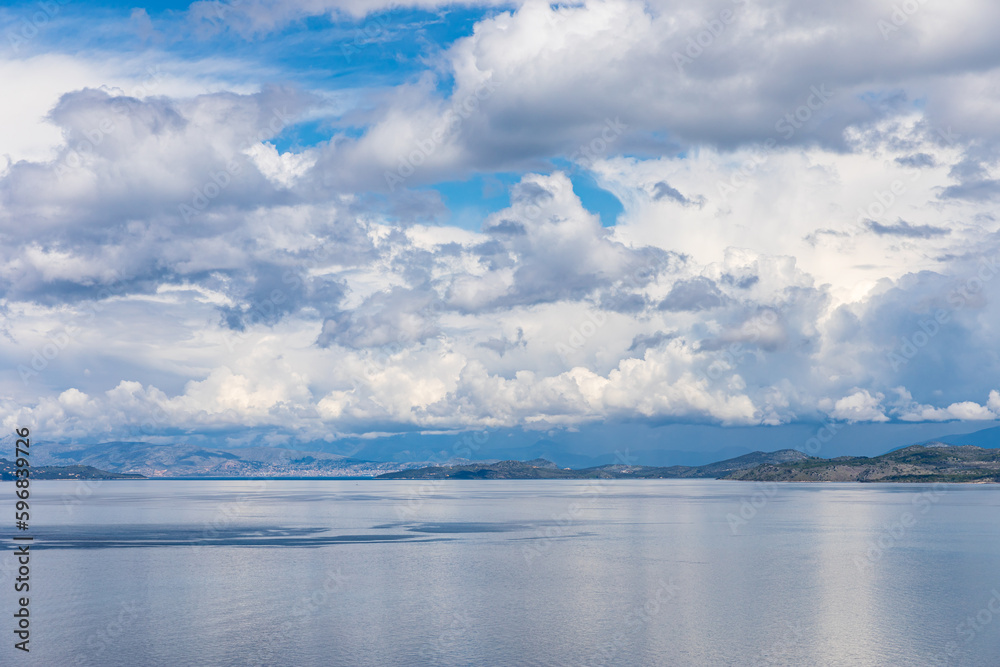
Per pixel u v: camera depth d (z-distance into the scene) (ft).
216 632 238.07
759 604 279.69
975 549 437.58
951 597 292.61
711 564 376.48
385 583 320.91
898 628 245.24
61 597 289.94
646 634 237.86
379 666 204.64
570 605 277.85
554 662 209.46
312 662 207.72
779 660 212.02
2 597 289.94
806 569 360.89
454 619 256.52
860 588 311.47
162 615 260.42
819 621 254.06
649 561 386.52
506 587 312.29
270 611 267.18
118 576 336.70
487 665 206.28
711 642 229.04
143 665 205.05
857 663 209.87
